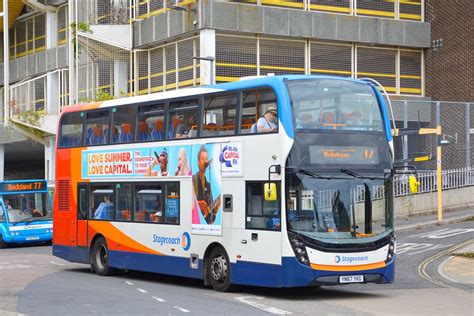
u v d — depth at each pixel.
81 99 37.25
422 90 37.78
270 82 15.34
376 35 36.28
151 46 36.59
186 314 13.01
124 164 19.62
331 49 35.75
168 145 18.11
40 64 46.25
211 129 16.83
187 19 33.72
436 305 14.30
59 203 22.25
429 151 33.69
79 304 14.48
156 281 19.08
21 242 32.50
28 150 52.84
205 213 16.81
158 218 18.34
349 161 15.28
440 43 37.25
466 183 33.66
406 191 32.06
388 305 14.30
